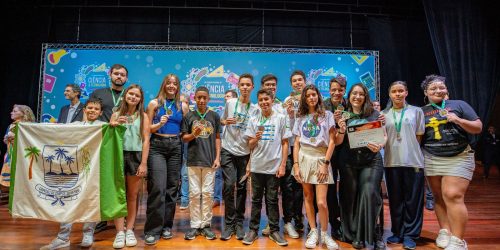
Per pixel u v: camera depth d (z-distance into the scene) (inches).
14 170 103.5
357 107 113.1
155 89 243.0
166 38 266.5
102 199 99.7
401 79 262.2
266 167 113.0
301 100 113.7
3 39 255.0
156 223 112.5
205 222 119.9
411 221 113.9
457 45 208.7
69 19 263.7
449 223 105.9
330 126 109.0
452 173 104.0
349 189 112.4
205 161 117.3
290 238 119.0
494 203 201.5
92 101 108.6
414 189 114.0
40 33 253.3
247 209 175.6
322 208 107.9
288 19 274.1
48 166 102.3
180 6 266.2
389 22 265.7
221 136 130.0
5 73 257.0
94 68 241.1
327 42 275.4
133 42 264.1
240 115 120.7
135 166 108.6
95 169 101.0
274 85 127.8
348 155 112.4
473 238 125.5
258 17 271.6
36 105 250.7
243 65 247.4
